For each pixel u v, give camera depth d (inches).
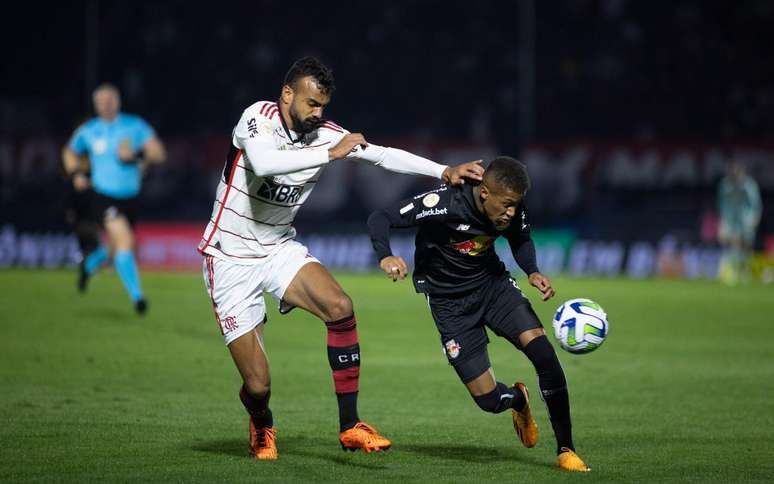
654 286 2910.9
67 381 1237.7
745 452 868.0
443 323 832.3
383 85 3907.5
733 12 4082.2
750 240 3169.3
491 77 3929.6
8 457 815.7
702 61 3998.5
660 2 4069.9
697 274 3316.9
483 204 789.2
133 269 1905.8
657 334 1825.8
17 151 3368.6
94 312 1991.9
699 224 3385.8
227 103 3846.0
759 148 3508.9
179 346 1562.5
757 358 1529.3
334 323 819.4
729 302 2434.8
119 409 1054.4
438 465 807.7
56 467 780.0
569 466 786.2
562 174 3513.8
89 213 1966.0
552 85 3951.8
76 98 3750.0
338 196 3472.0
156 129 3836.1
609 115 3924.7
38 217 3265.3
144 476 752.3
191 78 3858.3
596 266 3344.0
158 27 3897.6
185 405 1088.2
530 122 3735.2
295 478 751.1
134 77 3848.4
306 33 3944.4
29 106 3651.6
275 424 994.1
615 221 3472.0
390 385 1255.5
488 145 3560.5
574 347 797.9
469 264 818.2
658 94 3946.9
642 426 1000.9
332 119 3892.7
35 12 3818.9
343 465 802.2
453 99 3892.7
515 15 3986.2
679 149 3508.9
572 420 1034.1
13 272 3009.4
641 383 1290.6
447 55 3944.4
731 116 3932.1
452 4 3976.4
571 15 4025.6
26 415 1008.9
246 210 813.2
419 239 845.8
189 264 3299.7
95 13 3737.7
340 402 832.9
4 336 1635.1
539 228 3412.9
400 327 1893.5
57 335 1659.7
